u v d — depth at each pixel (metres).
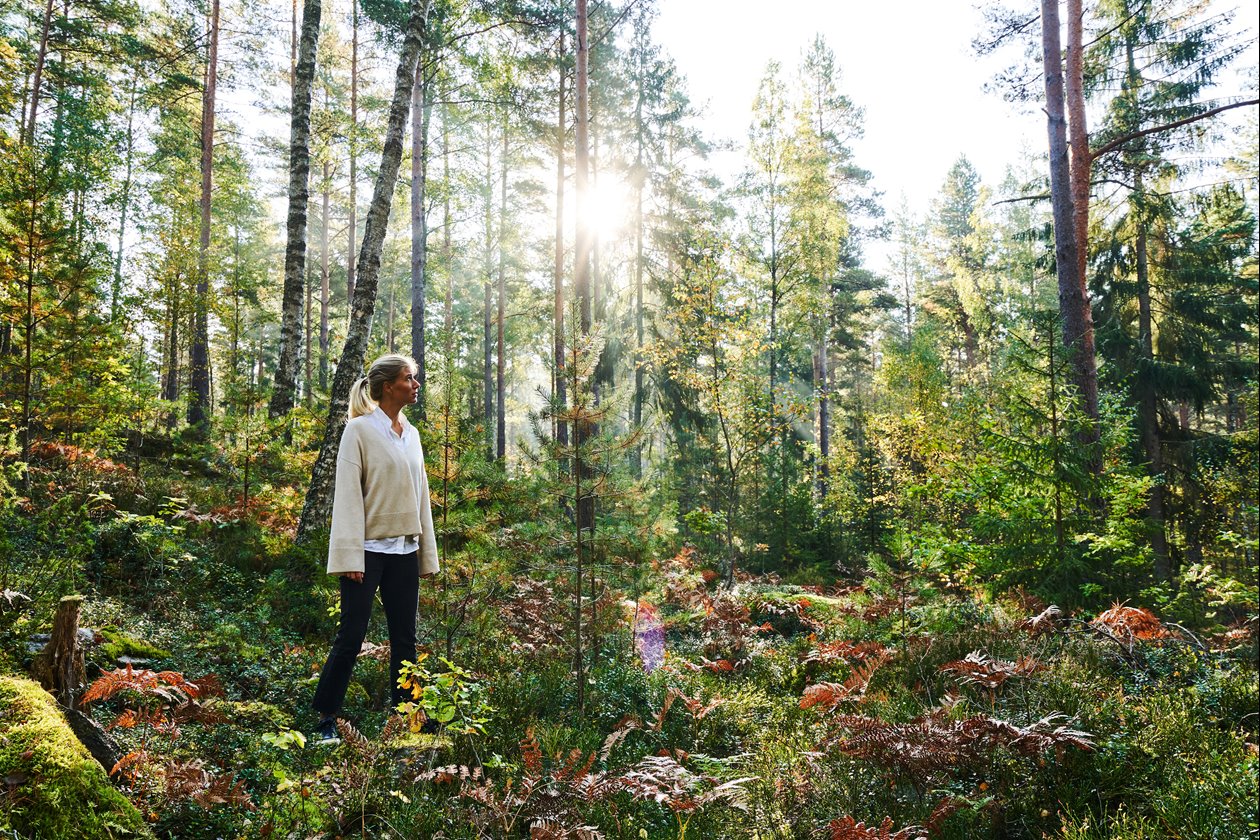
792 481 16.30
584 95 11.91
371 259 7.79
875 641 5.94
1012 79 12.50
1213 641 7.50
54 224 7.29
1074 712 4.13
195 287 16.03
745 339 11.79
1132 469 7.82
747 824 3.23
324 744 3.28
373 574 3.81
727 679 5.78
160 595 5.34
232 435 9.11
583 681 4.52
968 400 8.59
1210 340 19.23
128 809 2.35
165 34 21.03
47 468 7.51
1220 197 14.45
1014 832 3.22
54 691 2.82
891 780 3.41
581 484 4.81
